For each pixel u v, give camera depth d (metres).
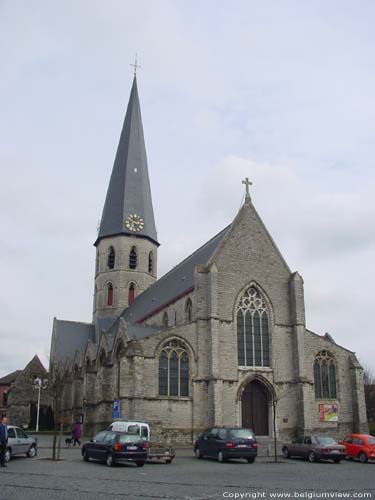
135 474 26.81
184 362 50.41
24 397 85.81
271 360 53.09
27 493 19.38
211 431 37.69
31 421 84.69
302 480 25.22
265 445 48.88
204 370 50.38
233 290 53.34
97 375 60.50
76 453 40.41
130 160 89.69
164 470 29.48
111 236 86.31
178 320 57.28
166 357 49.81
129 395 47.81
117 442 31.27
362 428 54.00
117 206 87.38
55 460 33.91
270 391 52.16
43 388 77.94
